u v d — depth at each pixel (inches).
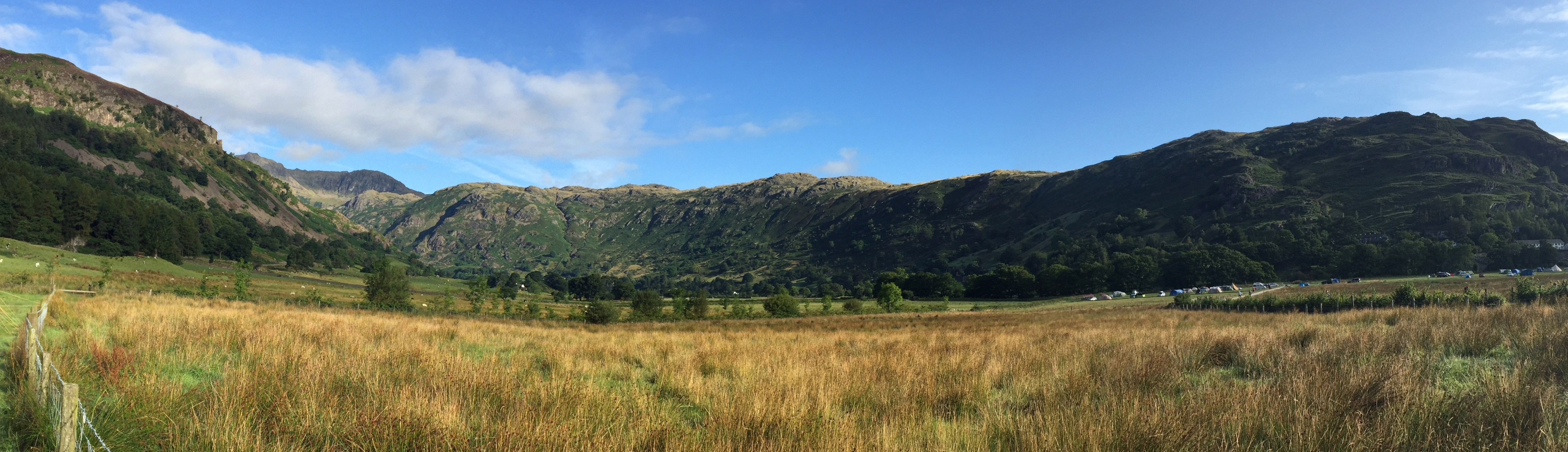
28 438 209.9
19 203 4052.7
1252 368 392.5
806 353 550.6
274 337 470.0
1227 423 228.5
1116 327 1081.4
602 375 409.1
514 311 2613.2
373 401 254.4
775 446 225.3
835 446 217.3
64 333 478.9
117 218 4606.3
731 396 309.7
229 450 193.6
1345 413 232.8
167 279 2913.4
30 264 2338.8
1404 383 260.2
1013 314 2600.9
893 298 3346.5
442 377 312.8
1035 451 213.5
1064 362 420.5
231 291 2527.1
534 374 343.3
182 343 419.8
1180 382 346.6
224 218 7795.3
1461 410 226.7
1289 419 224.1
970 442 227.8
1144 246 6919.3
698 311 2689.5
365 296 3319.4
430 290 4741.6
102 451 192.1
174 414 233.6
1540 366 307.3
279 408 239.6
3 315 550.0
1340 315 1018.7
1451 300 1561.3
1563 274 3629.4
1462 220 5442.9
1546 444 191.0
